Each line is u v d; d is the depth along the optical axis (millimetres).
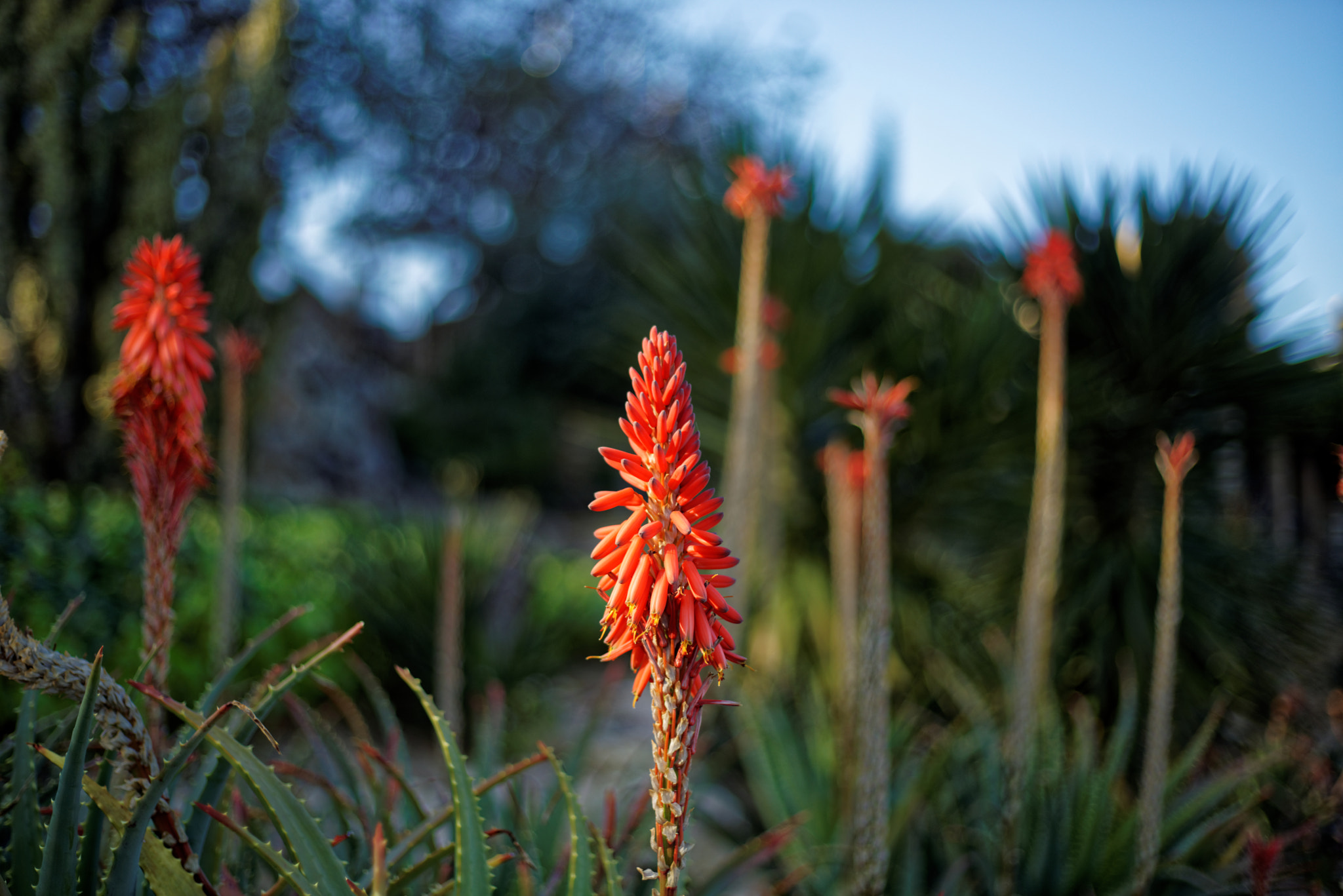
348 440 12148
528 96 19344
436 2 16109
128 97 6215
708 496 1238
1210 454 5195
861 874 2096
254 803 2133
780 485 5914
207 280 6641
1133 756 4004
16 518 4020
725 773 3953
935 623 5461
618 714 6867
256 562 5602
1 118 5695
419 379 20875
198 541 5160
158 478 1767
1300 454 5188
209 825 1570
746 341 3418
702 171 6730
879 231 6824
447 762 1549
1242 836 2771
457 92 17703
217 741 1361
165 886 1316
